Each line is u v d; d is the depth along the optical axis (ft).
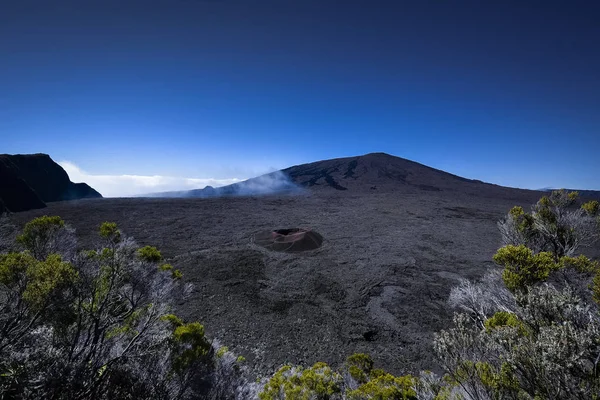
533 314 12.98
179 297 21.49
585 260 23.53
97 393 13.09
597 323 11.49
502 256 21.18
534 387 10.28
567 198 42.83
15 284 13.19
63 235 32.22
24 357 11.79
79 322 13.82
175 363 16.17
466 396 12.63
